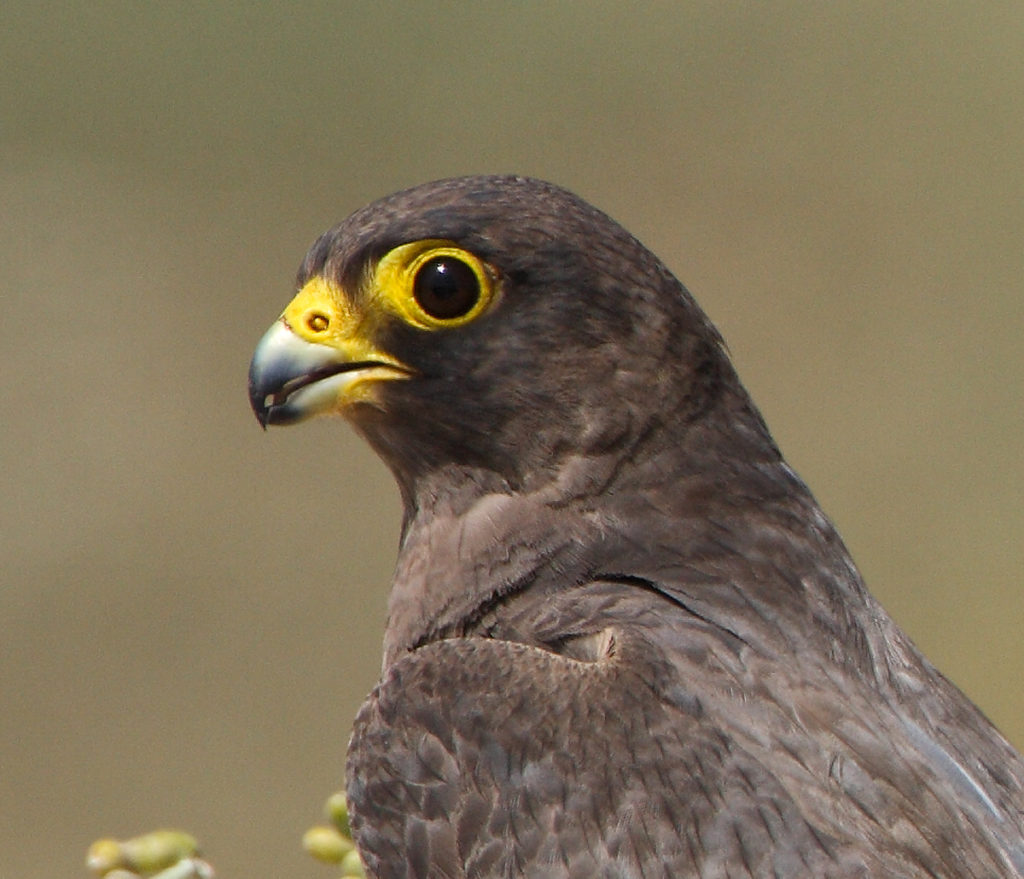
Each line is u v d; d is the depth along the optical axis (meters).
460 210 7.35
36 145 22.34
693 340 7.36
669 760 6.44
